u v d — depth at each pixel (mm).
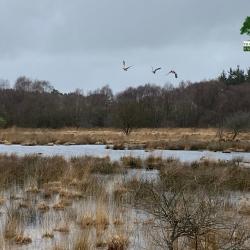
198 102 123312
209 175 20547
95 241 11773
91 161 26969
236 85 136125
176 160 29516
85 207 15266
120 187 18906
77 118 97062
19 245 11516
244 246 9656
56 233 12680
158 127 94438
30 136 59688
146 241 11555
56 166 23984
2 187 19000
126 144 48375
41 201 16844
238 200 17031
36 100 112875
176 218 9734
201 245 9672
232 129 58375
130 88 136000
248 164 29297
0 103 109812
